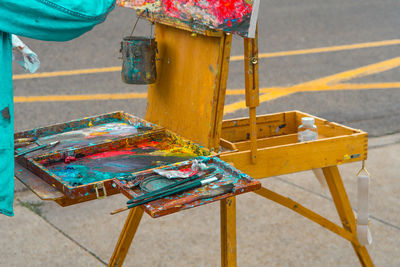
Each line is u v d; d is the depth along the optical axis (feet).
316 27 31.12
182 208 5.22
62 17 5.36
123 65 7.70
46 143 7.49
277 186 13.32
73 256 10.27
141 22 30.53
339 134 8.36
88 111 18.28
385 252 10.32
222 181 5.82
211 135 6.85
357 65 24.48
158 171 5.97
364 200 8.12
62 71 22.85
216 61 6.64
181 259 10.13
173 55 7.56
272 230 11.19
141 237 10.94
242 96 20.08
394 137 16.44
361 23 32.27
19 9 5.20
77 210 12.12
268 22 32.07
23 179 6.33
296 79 22.39
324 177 8.56
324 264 9.93
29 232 11.10
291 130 9.11
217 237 10.95
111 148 7.26
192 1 6.61
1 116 5.42
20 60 7.59
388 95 20.61
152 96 8.19
